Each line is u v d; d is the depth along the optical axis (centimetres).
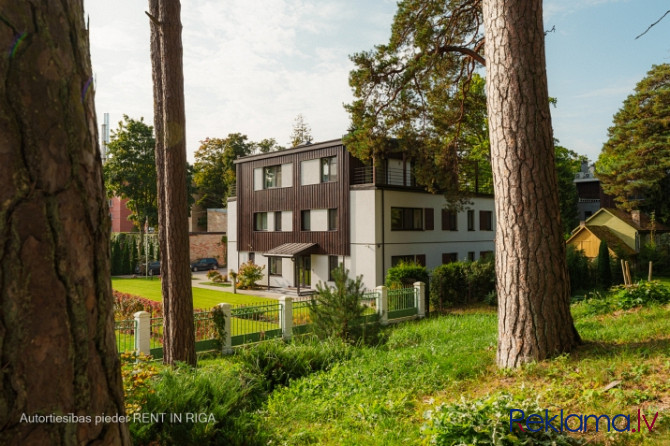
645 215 3309
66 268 105
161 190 908
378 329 1063
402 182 2497
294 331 1283
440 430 392
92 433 110
